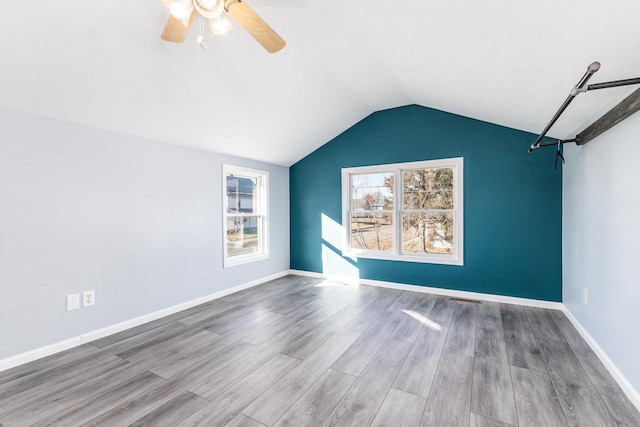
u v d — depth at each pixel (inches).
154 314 123.0
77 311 100.0
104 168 107.3
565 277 126.2
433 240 162.1
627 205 72.1
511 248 140.3
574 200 113.5
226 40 90.7
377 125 173.2
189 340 103.1
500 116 128.4
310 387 75.2
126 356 91.8
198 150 142.8
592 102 82.1
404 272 166.7
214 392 73.4
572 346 96.4
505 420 62.9
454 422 62.5
